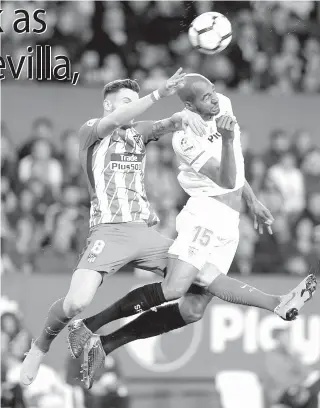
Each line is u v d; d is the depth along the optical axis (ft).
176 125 58.13
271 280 98.22
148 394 94.94
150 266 58.23
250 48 128.77
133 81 59.11
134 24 124.88
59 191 105.40
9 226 100.99
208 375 96.99
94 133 56.18
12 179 105.29
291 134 117.50
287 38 132.46
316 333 99.40
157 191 106.73
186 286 56.54
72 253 98.58
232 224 57.57
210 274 57.06
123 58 122.01
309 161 116.78
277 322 98.84
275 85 129.59
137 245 57.62
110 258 56.85
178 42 126.21
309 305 99.66
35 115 109.91
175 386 96.17
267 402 96.63
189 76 56.34
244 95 116.16
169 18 126.93
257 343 98.37
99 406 89.04
